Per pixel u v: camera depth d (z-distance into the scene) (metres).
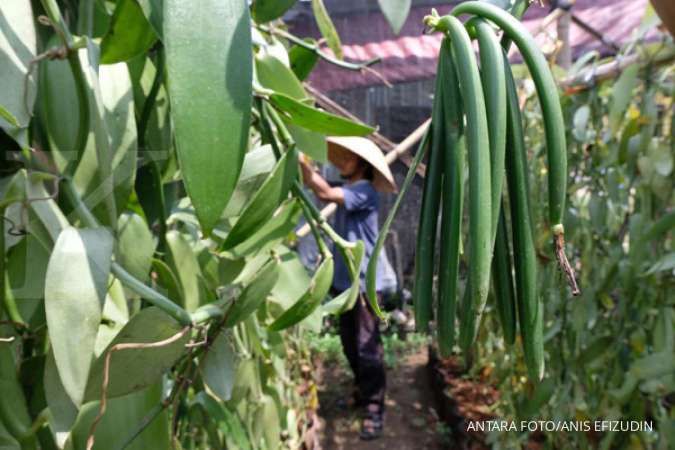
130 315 0.47
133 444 0.40
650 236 0.90
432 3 1.82
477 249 0.28
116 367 0.36
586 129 1.19
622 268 1.02
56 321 0.30
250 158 0.53
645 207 0.96
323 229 0.54
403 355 3.11
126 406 0.40
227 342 0.49
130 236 0.46
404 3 0.36
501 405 1.71
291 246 1.54
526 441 1.49
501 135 0.29
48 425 0.41
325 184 1.79
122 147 0.41
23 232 0.36
